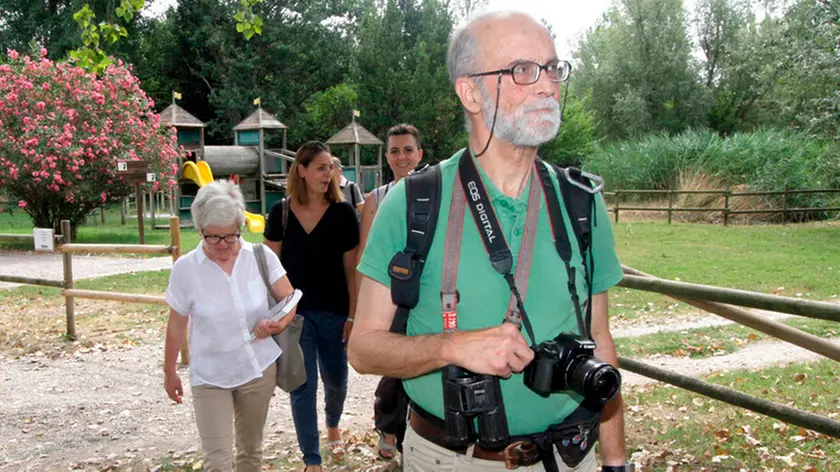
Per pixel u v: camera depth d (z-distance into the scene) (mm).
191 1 35750
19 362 6605
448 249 1646
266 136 33969
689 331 7484
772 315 8094
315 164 3754
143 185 16969
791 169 19562
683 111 37438
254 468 3223
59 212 16188
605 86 39250
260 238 15953
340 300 3908
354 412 5195
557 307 1666
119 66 17047
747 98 37719
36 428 4941
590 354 1546
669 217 19000
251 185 23156
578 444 1705
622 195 22422
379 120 33656
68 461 4352
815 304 2893
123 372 6266
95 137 15398
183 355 6418
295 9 36250
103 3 24719
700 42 39062
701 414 4836
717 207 19781
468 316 1636
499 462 1667
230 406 3064
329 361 4008
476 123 1723
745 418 4680
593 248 1788
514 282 1625
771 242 14594
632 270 4105
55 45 31266
